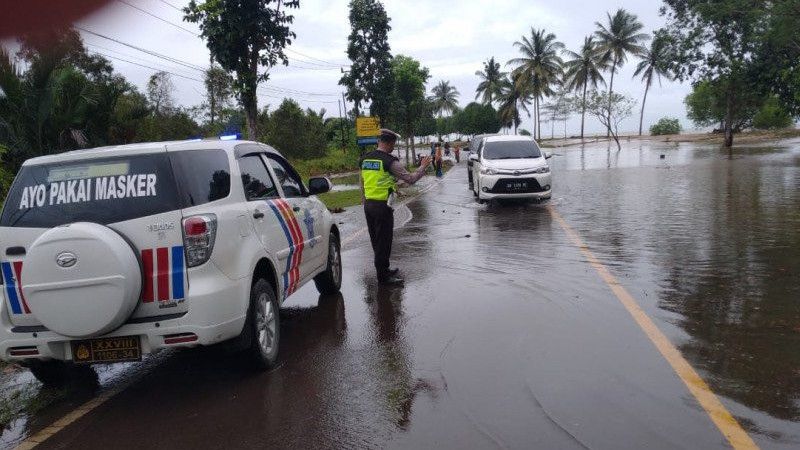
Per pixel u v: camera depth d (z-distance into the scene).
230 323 4.53
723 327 5.59
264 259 5.18
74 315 4.16
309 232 6.60
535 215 14.30
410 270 8.72
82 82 16.17
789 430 3.68
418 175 7.83
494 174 16.25
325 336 5.93
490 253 9.66
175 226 4.38
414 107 35.19
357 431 3.94
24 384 5.19
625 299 6.61
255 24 11.45
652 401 4.12
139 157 4.55
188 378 5.06
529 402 4.18
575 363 4.84
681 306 6.29
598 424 3.83
